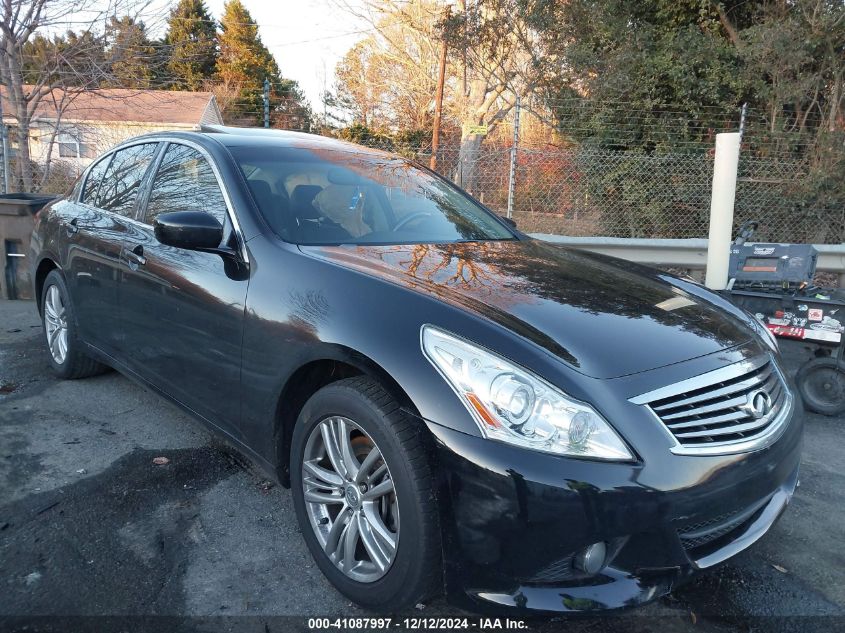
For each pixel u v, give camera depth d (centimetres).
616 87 1059
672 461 196
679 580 205
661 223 965
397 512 209
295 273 255
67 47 1079
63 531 271
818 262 764
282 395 250
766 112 1039
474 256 291
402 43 2233
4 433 362
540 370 198
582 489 187
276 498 305
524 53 1388
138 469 327
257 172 315
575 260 318
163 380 322
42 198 739
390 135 1934
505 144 1725
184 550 262
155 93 1244
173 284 304
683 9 1116
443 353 206
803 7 1002
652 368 211
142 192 364
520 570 191
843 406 432
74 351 424
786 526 302
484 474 191
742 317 288
